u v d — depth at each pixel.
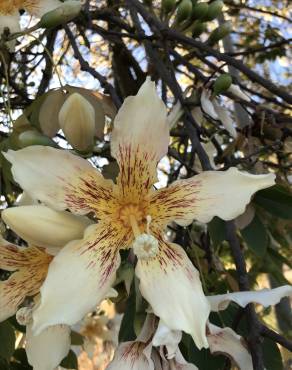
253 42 0.60
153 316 0.18
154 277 0.18
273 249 0.31
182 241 0.26
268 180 0.18
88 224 0.18
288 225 0.29
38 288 0.20
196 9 0.30
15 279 0.20
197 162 0.32
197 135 0.25
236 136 0.28
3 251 0.20
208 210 0.18
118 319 0.49
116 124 0.18
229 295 0.18
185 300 0.17
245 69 0.26
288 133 0.27
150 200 0.19
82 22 0.32
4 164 0.24
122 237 0.19
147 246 0.17
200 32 0.30
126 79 0.39
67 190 0.18
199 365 0.19
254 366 0.17
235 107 0.36
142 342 0.18
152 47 0.29
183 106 0.25
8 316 0.20
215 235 0.25
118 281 0.18
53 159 0.18
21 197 0.22
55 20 0.24
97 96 0.25
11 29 0.26
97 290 0.17
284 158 0.31
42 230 0.17
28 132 0.20
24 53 0.34
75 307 0.17
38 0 0.27
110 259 0.18
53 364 0.19
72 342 0.25
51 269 0.17
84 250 0.18
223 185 0.18
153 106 0.18
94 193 0.19
